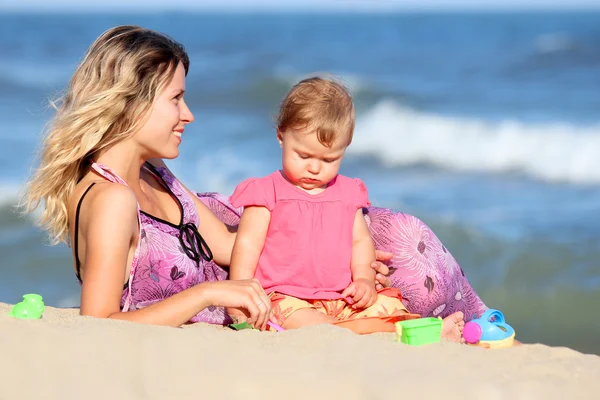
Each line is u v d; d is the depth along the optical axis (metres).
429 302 8.67
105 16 133.25
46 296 17.53
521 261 19.75
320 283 7.52
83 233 6.71
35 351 4.82
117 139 7.11
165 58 7.18
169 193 7.98
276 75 47.25
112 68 7.03
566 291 18.17
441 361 4.96
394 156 30.89
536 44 59.03
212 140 32.22
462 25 88.88
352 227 7.79
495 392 4.50
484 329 6.61
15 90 42.81
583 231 21.42
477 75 48.59
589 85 43.44
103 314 6.29
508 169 28.97
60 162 6.96
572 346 15.98
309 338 5.35
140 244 7.02
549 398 4.48
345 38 76.00
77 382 4.50
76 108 7.04
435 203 24.48
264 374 4.66
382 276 7.87
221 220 9.33
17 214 21.81
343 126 7.32
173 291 7.39
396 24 94.88
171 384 4.53
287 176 7.68
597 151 30.20
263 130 34.00
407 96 41.88
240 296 6.27
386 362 4.88
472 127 33.59
